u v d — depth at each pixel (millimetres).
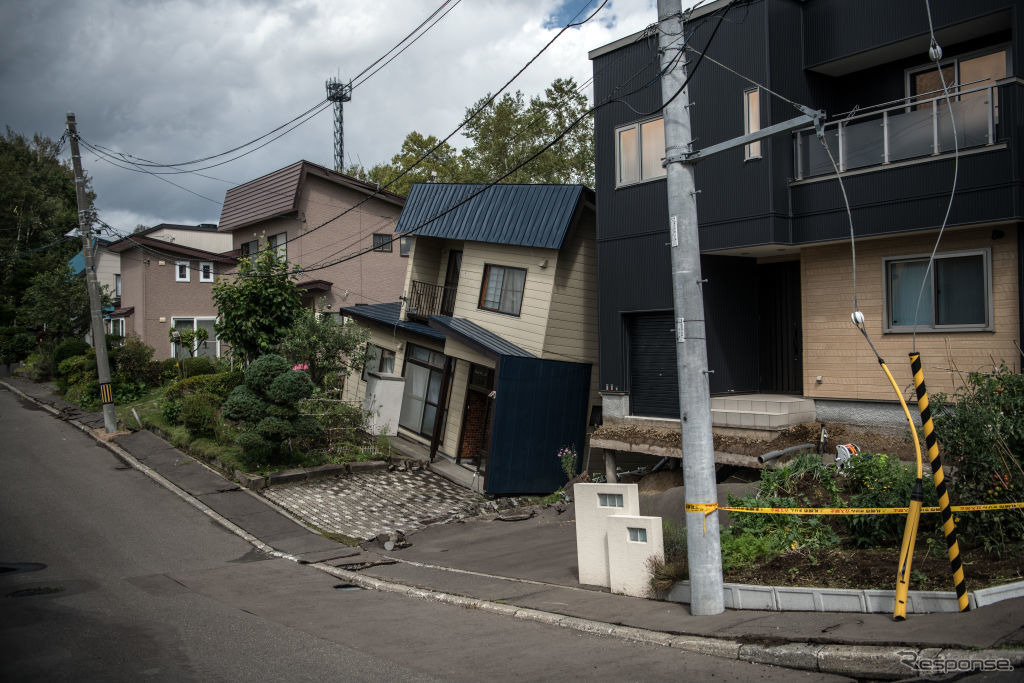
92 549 12984
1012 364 11117
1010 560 7469
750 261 15383
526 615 8758
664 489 14938
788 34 13531
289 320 24031
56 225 49312
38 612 9320
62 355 31797
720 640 6996
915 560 7848
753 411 13359
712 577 8031
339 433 20250
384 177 46562
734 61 13641
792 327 15117
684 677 6230
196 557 12844
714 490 8234
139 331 33844
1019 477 7637
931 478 8844
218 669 6961
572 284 18562
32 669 7039
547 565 11461
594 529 10062
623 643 7477
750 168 13352
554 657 7047
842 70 13914
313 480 17859
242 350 23906
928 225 11633
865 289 12805
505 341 19109
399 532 14312
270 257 24203
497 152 33281
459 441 19938
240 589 10805
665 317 15352
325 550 13375
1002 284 11250
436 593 10195
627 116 15719
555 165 32625
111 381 24609
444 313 22562
